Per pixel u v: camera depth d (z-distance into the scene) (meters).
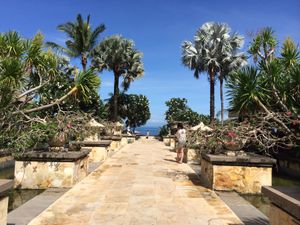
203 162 8.48
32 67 7.98
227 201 6.17
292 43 7.52
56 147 7.71
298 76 6.44
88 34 24.50
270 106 7.08
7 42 7.71
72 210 5.33
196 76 26.20
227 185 7.12
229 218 5.05
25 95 8.21
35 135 7.61
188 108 40.12
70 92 8.16
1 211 3.50
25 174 7.16
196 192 6.93
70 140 8.59
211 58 24.33
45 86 8.48
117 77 29.56
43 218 4.87
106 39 28.53
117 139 18.17
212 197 6.49
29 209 5.34
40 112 8.87
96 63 27.91
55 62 8.38
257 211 5.50
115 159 13.32
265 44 7.60
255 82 6.52
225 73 24.66
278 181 9.45
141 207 5.59
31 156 7.10
